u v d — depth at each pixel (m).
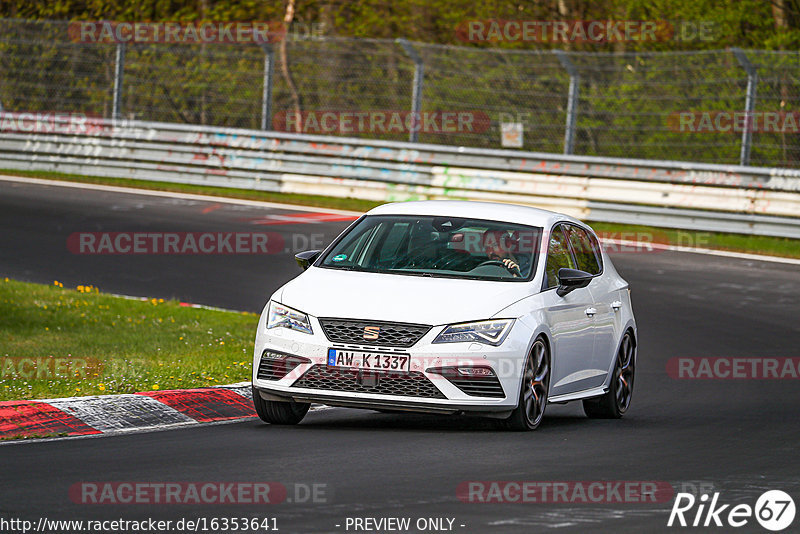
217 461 27.30
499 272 34.59
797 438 34.03
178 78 109.62
